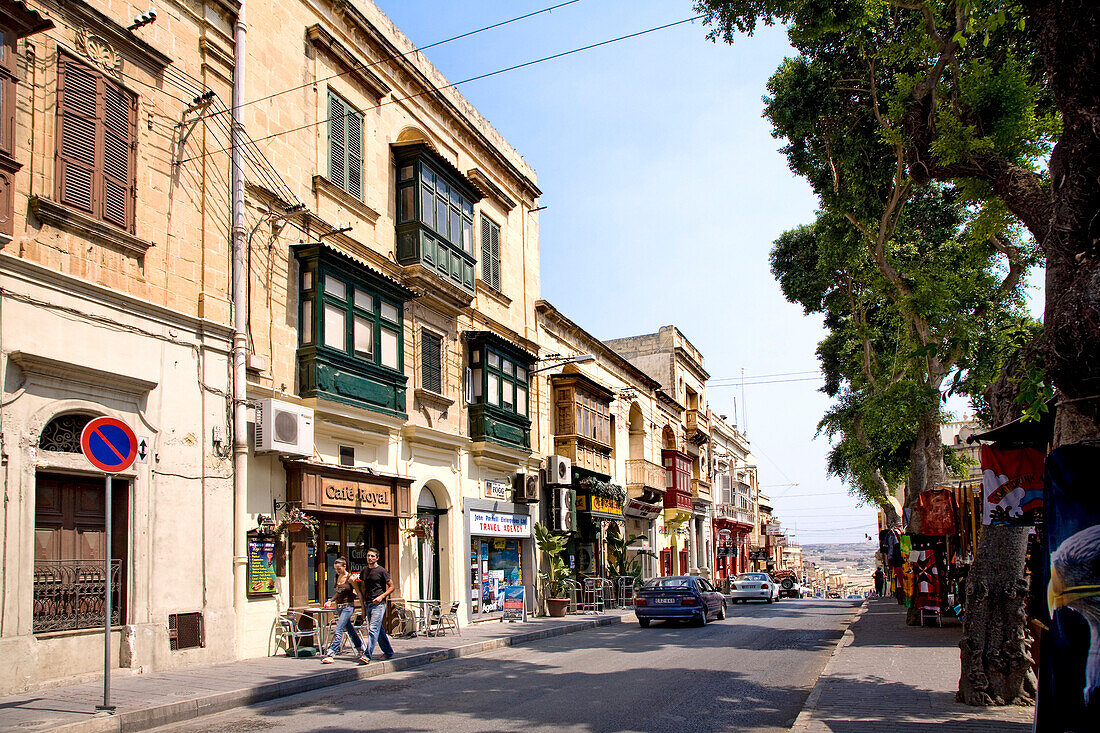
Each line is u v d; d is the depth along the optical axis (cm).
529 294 2683
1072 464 545
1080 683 527
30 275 1054
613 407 3494
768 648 1620
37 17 1056
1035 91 1106
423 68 2139
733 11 1299
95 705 900
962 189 995
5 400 1011
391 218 1936
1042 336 694
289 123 1616
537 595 2470
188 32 1382
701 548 4866
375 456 1761
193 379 1307
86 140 1166
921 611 1908
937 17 1153
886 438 2303
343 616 1345
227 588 1325
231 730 857
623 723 870
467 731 831
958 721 820
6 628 984
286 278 1556
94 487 1149
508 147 2638
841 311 2772
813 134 1770
